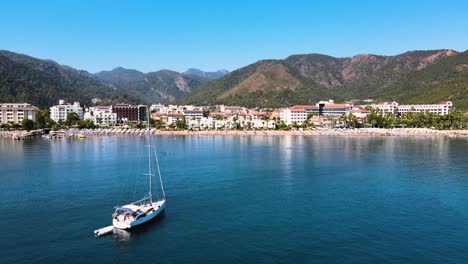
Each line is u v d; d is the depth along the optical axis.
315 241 82.69
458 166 170.38
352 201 112.44
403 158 196.62
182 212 102.81
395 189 126.62
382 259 74.19
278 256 75.81
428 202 110.69
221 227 91.50
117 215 95.88
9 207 106.69
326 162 184.75
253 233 87.50
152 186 132.62
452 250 77.88
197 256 76.25
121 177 148.00
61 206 107.75
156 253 77.75
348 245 80.56
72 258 75.62
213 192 124.19
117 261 74.44
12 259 74.81
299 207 106.88
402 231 87.94
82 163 182.25
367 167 169.25
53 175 151.12
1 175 151.00
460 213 100.31
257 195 120.19
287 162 185.62
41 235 86.62
